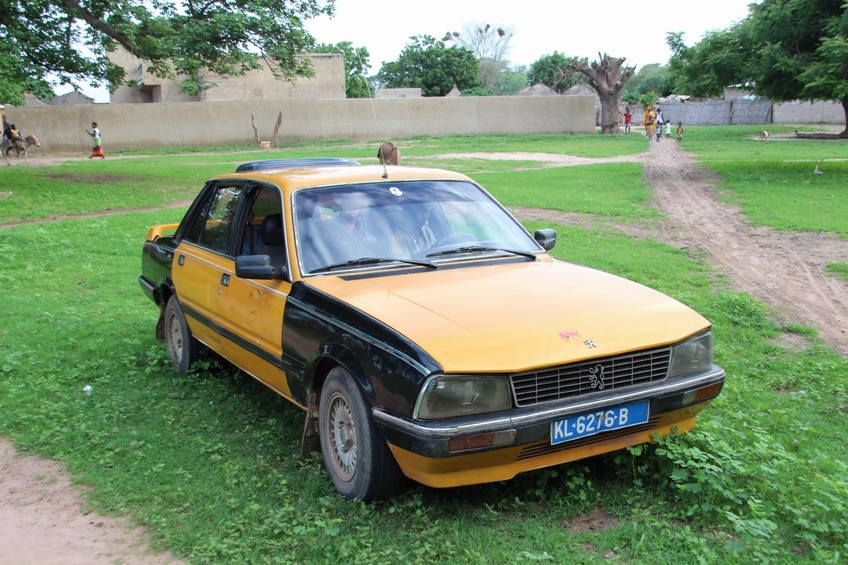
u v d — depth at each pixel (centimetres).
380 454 375
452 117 5109
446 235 500
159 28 2108
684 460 405
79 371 633
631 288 454
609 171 2541
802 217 1427
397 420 352
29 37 2025
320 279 446
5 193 1922
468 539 356
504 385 353
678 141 4284
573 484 395
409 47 8038
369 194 510
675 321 413
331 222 482
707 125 6022
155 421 524
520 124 5225
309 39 2400
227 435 496
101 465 455
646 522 363
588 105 5244
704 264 1074
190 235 621
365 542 353
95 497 416
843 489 374
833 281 958
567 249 1161
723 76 2312
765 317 793
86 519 396
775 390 587
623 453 426
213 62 2277
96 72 2217
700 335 414
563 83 9256
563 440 363
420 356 351
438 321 379
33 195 1897
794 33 2117
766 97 2353
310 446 443
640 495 396
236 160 3472
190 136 4488
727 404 522
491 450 349
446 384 345
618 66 5141
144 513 396
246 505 397
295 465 445
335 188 508
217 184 602
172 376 627
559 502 388
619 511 383
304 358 426
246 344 496
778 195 1777
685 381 399
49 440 494
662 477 406
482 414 350
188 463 454
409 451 349
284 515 381
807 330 741
